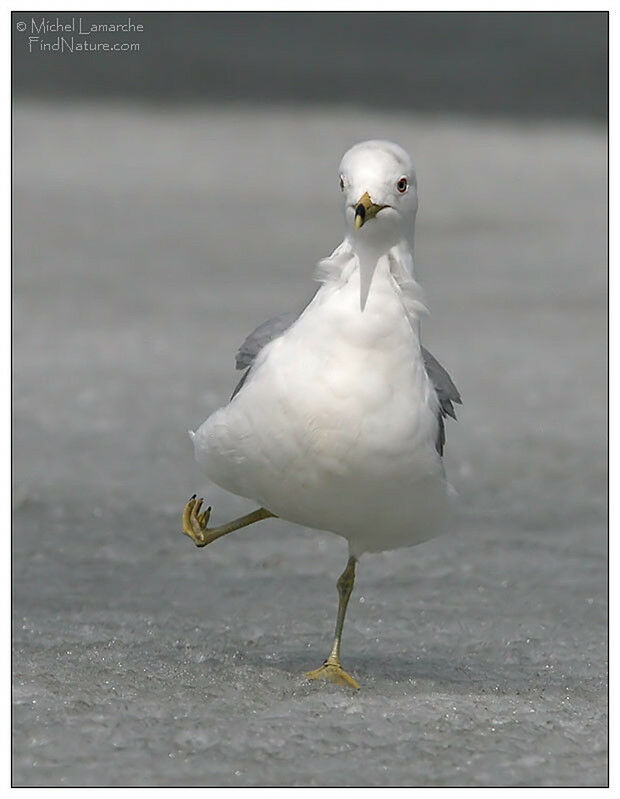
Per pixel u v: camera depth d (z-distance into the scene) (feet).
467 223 94.43
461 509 46.85
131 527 43.65
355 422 26.81
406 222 27.94
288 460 27.37
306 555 42.04
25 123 115.14
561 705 28.48
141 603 36.76
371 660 32.24
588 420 57.00
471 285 79.36
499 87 133.18
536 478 50.06
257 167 106.32
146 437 52.39
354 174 27.53
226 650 32.14
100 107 121.90
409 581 39.81
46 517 44.14
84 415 54.60
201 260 82.07
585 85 134.72
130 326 67.87
